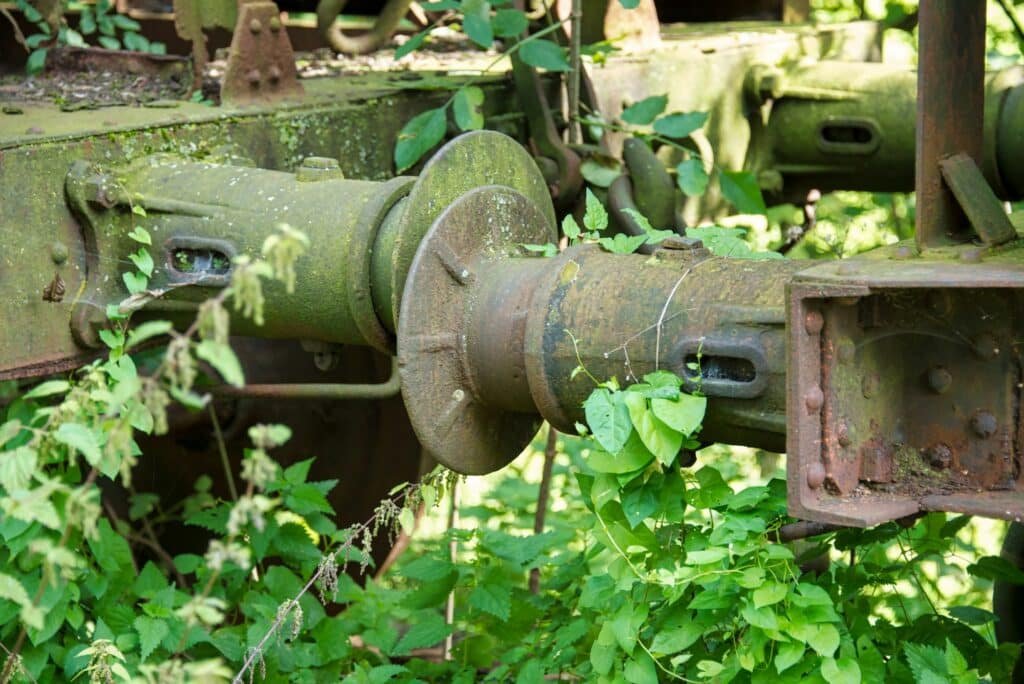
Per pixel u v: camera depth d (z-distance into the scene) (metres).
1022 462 3.16
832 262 3.25
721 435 3.48
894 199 8.61
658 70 5.80
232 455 5.65
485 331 3.69
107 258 4.18
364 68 5.87
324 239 3.94
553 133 5.25
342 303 3.92
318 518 4.77
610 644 3.59
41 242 4.04
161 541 5.95
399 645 4.46
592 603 3.64
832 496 3.15
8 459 2.95
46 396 4.25
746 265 3.51
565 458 8.25
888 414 3.25
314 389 4.47
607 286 3.58
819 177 6.30
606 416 3.35
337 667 4.66
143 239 4.07
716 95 6.09
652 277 3.55
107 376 4.13
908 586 7.63
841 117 6.14
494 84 5.44
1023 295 3.12
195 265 4.16
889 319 3.17
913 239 3.66
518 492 6.62
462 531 4.76
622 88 5.66
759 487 3.52
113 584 4.30
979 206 3.39
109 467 3.64
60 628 4.21
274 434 2.62
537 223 4.04
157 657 4.20
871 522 2.98
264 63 4.86
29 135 4.05
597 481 3.52
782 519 3.51
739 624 3.49
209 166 4.28
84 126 4.26
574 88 5.29
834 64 6.26
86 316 4.11
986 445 3.18
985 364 3.16
